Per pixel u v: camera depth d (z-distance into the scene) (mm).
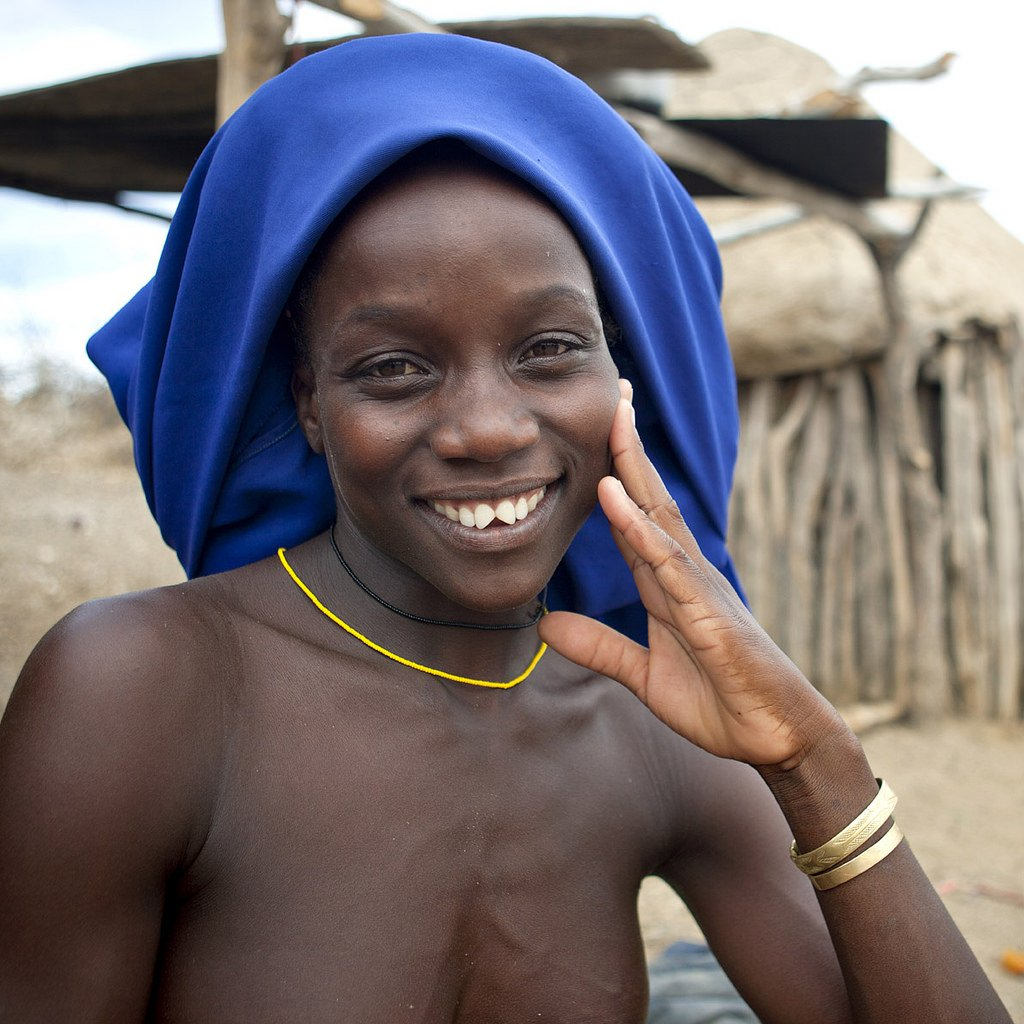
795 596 6383
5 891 1174
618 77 4641
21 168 5535
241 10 3404
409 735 1412
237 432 1479
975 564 6449
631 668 1507
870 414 6410
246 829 1302
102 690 1222
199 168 1501
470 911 1399
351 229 1253
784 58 8016
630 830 1555
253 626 1404
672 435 1630
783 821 1687
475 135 1219
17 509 10367
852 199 5676
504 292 1243
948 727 6355
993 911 4262
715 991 2686
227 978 1279
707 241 1776
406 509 1323
